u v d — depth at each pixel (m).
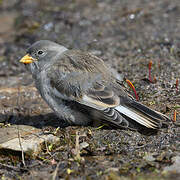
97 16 21.73
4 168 9.05
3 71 17.28
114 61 15.76
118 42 18.14
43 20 22.28
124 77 13.41
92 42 18.58
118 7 22.81
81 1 24.69
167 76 13.09
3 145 9.47
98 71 10.11
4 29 22.22
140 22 20.33
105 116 9.48
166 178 7.42
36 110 12.98
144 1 23.38
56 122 11.45
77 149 8.88
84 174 8.15
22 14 23.80
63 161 8.84
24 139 9.80
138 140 9.38
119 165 8.40
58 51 11.27
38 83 10.98
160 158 8.41
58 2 25.05
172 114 10.45
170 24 19.42
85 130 10.12
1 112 13.01
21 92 14.34
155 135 9.45
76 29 20.50
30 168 8.82
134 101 9.71
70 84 9.91
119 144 9.33
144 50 16.56
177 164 8.12
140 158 8.62
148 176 7.68
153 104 11.18
